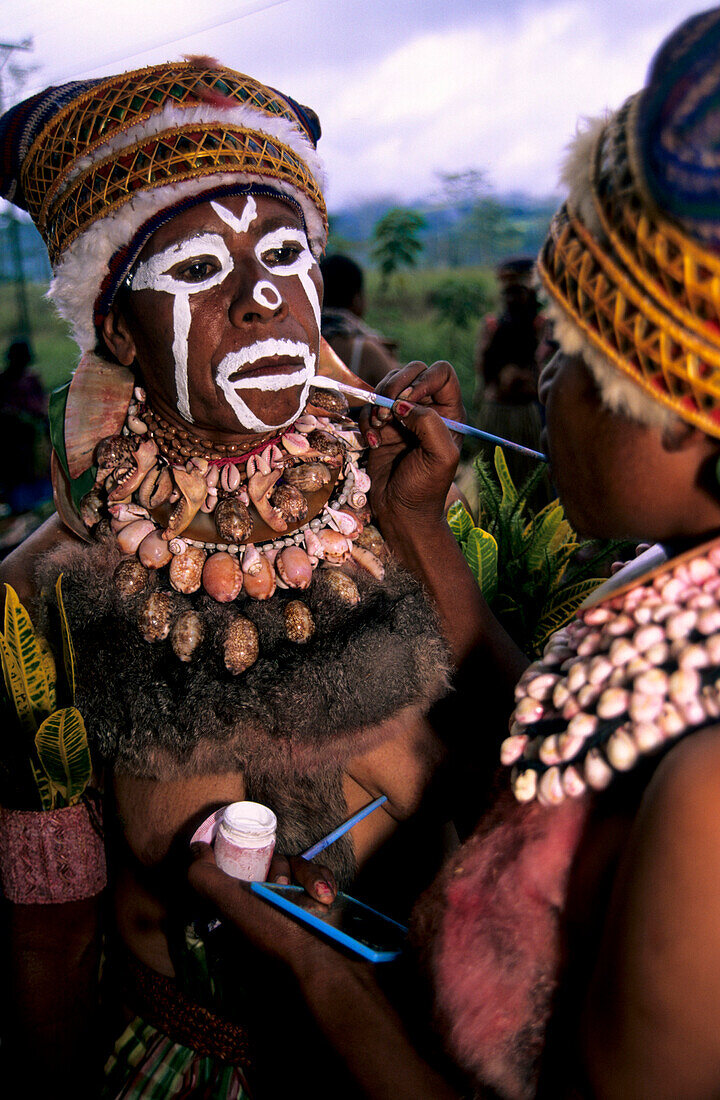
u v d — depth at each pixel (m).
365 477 1.14
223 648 1.02
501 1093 0.75
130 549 1.07
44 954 1.11
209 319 0.99
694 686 0.62
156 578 1.06
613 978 0.61
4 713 1.10
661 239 0.58
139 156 0.98
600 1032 0.62
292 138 1.06
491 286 12.16
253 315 0.99
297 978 0.86
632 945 0.59
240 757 1.04
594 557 1.46
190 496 1.06
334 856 1.09
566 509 0.78
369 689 1.04
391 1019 0.82
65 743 1.02
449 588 1.16
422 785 1.13
